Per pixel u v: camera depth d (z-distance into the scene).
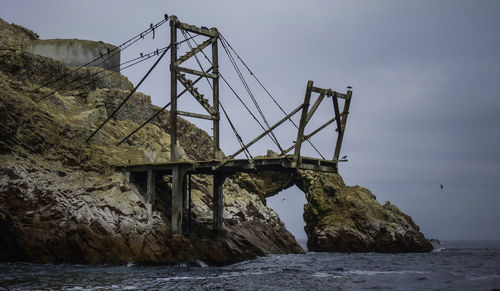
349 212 65.44
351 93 36.19
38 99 42.88
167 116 59.91
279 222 56.00
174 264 35.09
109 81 53.38
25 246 31.55
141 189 39.19
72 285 24.50
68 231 32.88
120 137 46.44
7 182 32.25
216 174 41.06
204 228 40.91
